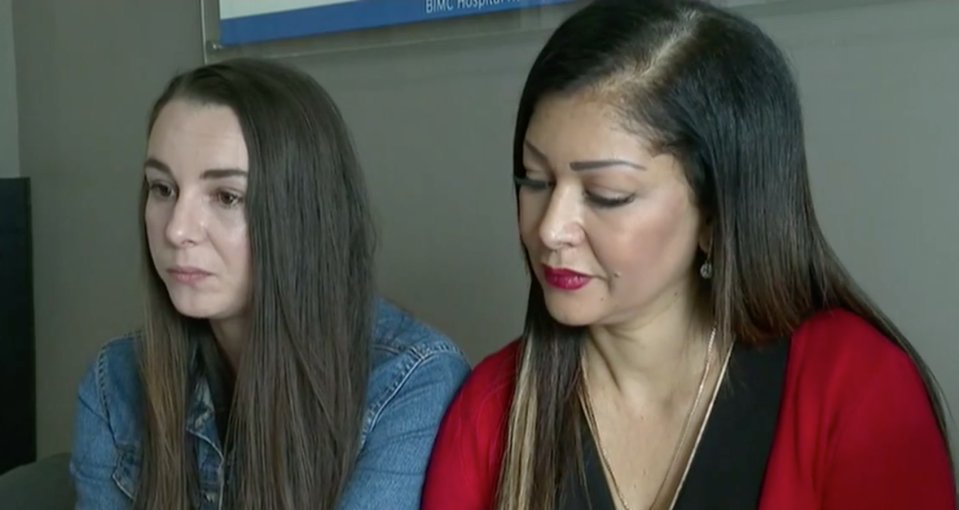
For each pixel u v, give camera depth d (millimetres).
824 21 1056
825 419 730
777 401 763
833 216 1079
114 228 1815
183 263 860
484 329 1378
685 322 800
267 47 1528
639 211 703
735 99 715
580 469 819
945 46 992
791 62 993
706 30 718
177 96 868
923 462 712
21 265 1940
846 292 802
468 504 852
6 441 1938
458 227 1384
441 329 1417
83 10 1790
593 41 703
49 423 1987
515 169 776
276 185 854
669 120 689
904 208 1036
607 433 832
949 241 1013
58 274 1928
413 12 1353
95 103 1805
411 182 1421
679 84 693
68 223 1893
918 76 1011
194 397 985
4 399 1934
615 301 737
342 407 907
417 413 906
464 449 861
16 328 1946
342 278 912
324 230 892
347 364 915
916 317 1041
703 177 720
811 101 1076
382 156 1444
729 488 758
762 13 1091
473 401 873
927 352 1036
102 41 1772
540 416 835
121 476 1003
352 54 1445
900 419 713
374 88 1433
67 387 1946
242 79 867
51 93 1875
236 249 864
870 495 712
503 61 1293
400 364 931
